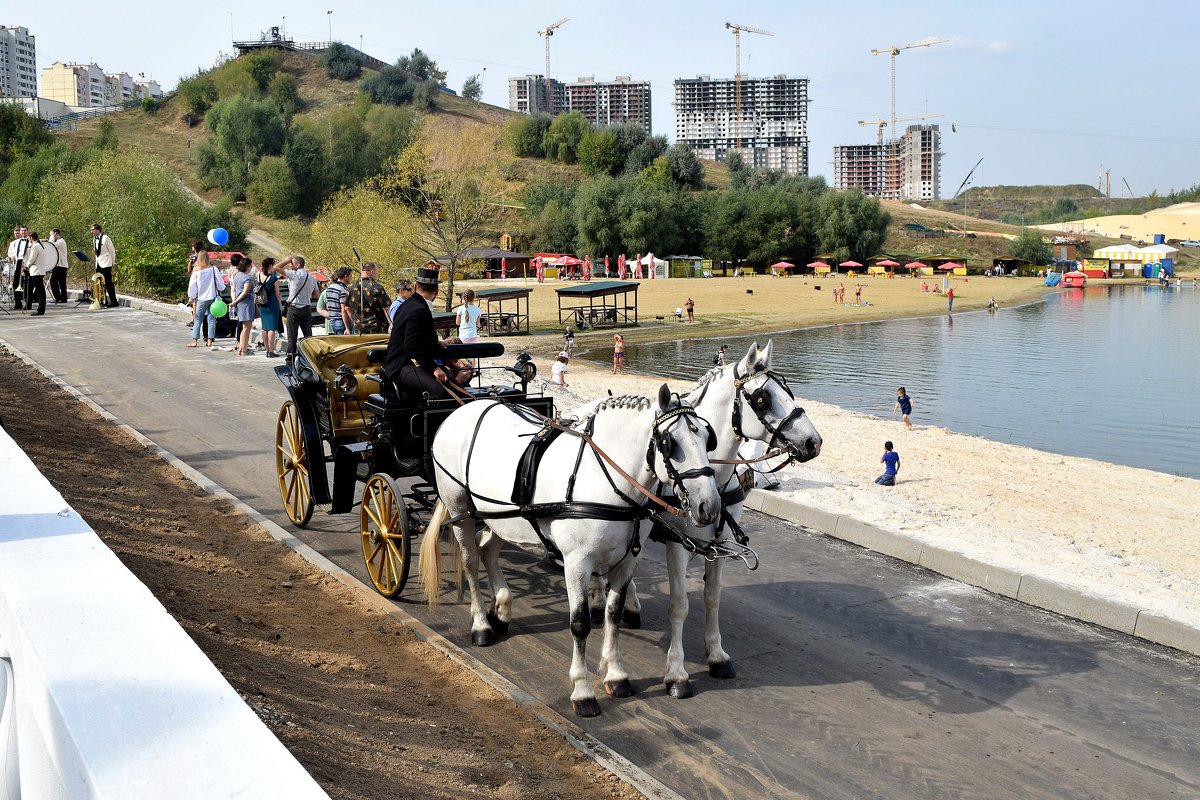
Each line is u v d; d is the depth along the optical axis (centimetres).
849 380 3825
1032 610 874
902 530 1055
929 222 17350
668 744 624
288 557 938
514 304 7062
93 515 865
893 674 734
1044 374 4041
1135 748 627
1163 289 11569
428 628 783
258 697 525
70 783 364
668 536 674
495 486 714
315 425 962
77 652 430
